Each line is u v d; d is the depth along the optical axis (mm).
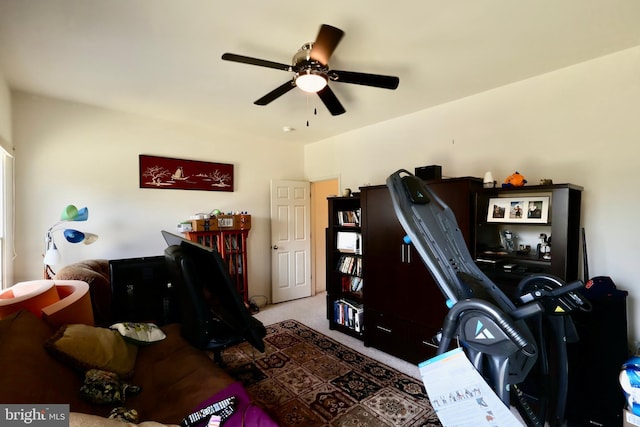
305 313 4254
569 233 2168
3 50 2152
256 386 2406
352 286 3680
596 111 2295
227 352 2998
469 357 1277
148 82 2691
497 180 2818
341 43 2053
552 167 2506
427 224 1464
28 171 2957
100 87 2801
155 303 2834
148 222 3674
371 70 2443
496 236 2754
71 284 2260
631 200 2168
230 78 2607
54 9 1701
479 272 1554
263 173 4738
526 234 2609
